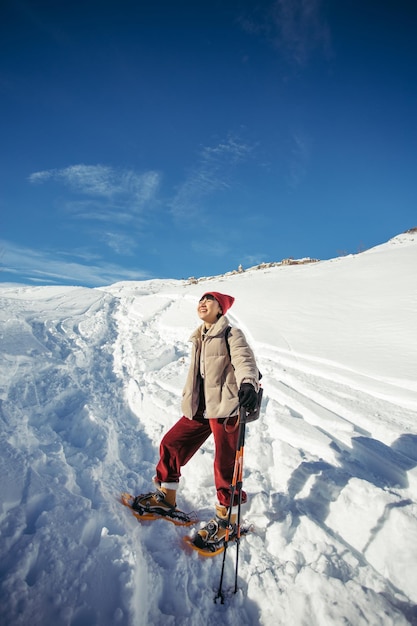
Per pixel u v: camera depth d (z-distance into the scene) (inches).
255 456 144.8
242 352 102.1
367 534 100.3
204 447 151.9
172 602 82.7
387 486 119.3
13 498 90.4
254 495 118.3
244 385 96.1
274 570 92.0
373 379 205.2
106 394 208.1
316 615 79.6
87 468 121.2
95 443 146.9
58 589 72.1
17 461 102.5
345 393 195.2
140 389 212.4
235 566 91.9
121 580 76.6
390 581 89.9
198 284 659.4
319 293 421.4
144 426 178.1
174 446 108.5
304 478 124.5
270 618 81.0
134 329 378.3
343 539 103.2
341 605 79.5
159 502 106.3
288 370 231.0
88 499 99.0
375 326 289.7
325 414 171.9
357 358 232.8
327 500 114.1
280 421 163.3
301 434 150.6
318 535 101.2
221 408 102.5
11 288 491.5
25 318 308.5
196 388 110.2
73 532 86.2
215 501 120.3
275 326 317.1
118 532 92.5
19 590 68.9
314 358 242.5
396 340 255.1
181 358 279.1
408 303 332.2
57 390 186.5
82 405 171.8
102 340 320.5
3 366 181.3
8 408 143.6
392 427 156.3
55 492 97.0
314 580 85.3
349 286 436.8
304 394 202.2
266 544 101.5
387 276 452.4
